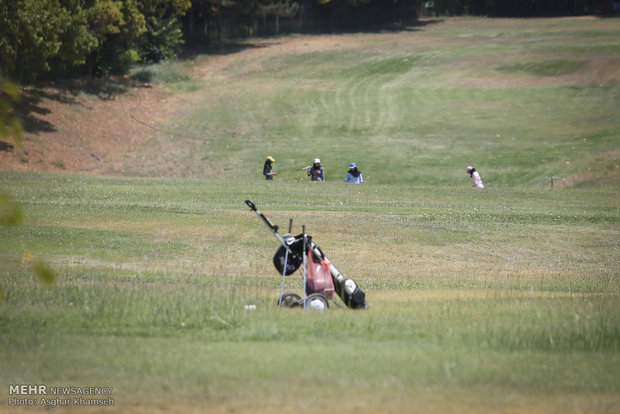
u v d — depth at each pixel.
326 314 29.41
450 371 20.45
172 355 22.30
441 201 91.31
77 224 64.88
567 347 24.00
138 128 170.12
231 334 25.83
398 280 48.72
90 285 37.16
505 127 166.25
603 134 154.38
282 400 17.80
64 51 148.25
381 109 187.50
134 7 194.62
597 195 99.81
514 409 17.30
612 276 52.28
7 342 23.69
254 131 172.25
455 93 199.25
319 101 197.38
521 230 71.56
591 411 17.23
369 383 19.30
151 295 33.22
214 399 17.89
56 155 142.12
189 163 147.38
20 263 46.25
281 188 99.12
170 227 65.75
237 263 53.91
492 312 30.47
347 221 71.88
